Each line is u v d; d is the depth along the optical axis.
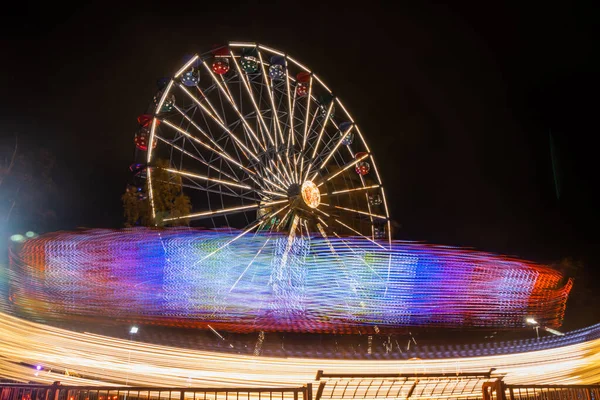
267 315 23.22
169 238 22.66
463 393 10.61
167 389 7.77
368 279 26.95
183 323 20.05
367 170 33.03
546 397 9.48
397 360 15.66
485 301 27.23
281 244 26.36
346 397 10.12
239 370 12.53
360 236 27.98
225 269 23.77
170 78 25.83
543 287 28.25
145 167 24.39
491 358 16.28
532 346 17.19
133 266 20.12
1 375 9.61
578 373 14.20
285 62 30.83
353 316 25.09
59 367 10.40
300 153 29.58
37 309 15.04
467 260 28.00
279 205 27.72
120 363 11.16
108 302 18.06
